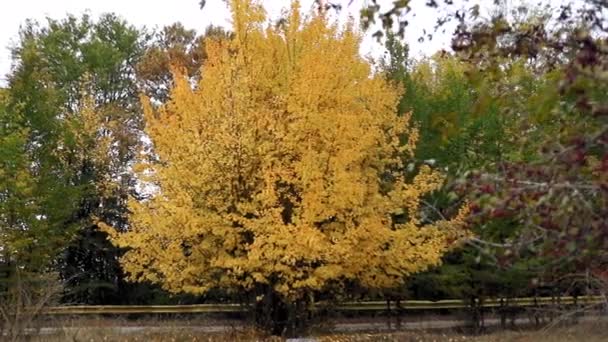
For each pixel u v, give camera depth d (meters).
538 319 19.34
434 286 21.08
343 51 14.48
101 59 32.88
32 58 21.78
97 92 33.28
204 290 14.72
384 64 21.77
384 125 15.08
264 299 15.53
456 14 3.21
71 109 31.33
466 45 3.18
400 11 3.13
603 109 2.75
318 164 13.38
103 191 26.42
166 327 17.09
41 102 20.80
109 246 26.42
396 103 14.80
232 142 13.73
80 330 13.75
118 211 26.62
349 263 14.40
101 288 26.41
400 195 14.24
